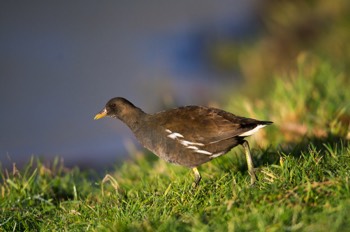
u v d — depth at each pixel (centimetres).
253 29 2309
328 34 1780
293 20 1920
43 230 824
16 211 893
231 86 1928
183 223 696
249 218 664
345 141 945
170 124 845
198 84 2008
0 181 1155
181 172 939
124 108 915
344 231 609
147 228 699
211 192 776
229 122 812
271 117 1123
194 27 2509
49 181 1025
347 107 1089
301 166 773
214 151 823
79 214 833
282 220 648
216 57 2203
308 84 1195
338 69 1464
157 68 2155
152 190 854
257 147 974
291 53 1858
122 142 1600
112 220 771
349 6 1869
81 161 1504
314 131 1028
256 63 1934
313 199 686
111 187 970
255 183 773
